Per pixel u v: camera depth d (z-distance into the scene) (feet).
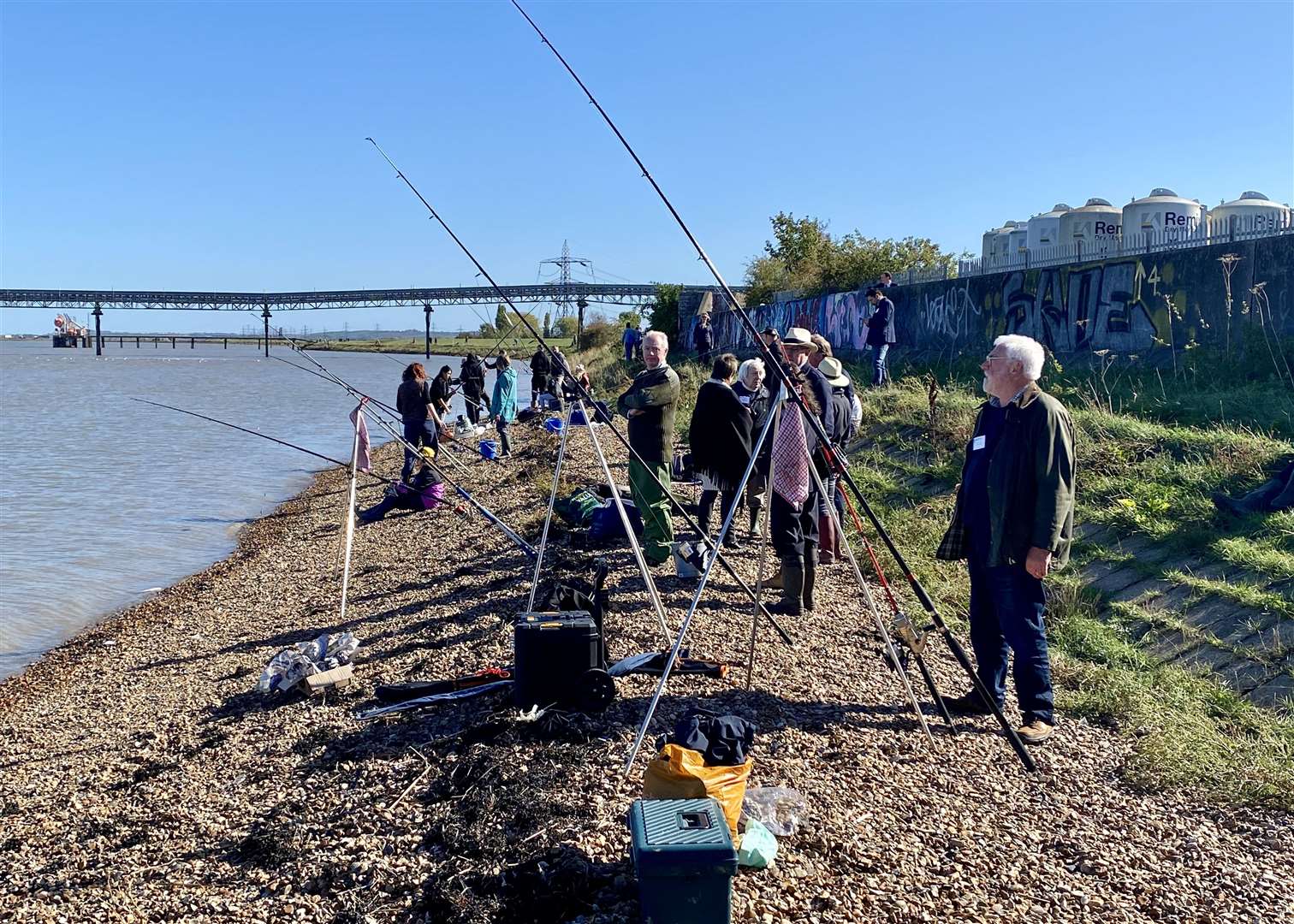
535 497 44.83
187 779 18.31
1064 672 20.70
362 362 302.66
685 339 126.21
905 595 25.98
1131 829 14.66
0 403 133.90
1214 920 12.46
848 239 99.66
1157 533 26.58
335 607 29.86
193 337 552.00
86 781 19.02
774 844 13.67
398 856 14.51
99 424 104.88
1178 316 46.50
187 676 25.09
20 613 33.22
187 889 14.52
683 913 11.64
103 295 411.54
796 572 24.26
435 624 25.90
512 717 18.29
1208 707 19.07
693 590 26.71
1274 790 15.57
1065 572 26.37
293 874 14.47
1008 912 12.60
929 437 41.81
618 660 21.45
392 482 46.19
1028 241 70.79
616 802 15.15
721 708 18.61
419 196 22.26
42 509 53.26
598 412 22.13
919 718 17.90
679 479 42.34
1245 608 22.17
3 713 24.00
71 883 15.17
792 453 22.11
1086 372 48.47
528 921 12.69
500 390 62.08
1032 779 16.16
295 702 21.47
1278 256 41.68
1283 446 29.78
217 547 44.42
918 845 14.10
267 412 124.06
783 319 94.68
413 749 17.80
